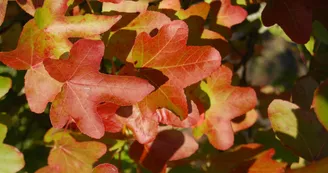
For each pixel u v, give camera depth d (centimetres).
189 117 37
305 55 50
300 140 37
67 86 35
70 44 36
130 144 42
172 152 40
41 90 35
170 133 40
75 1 37
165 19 37
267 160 40
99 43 34
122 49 37
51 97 35
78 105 35
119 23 38
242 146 41
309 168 35
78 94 35
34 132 48
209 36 40
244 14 42
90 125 35
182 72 36
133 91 34
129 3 38
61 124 35
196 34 40
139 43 36
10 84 38
